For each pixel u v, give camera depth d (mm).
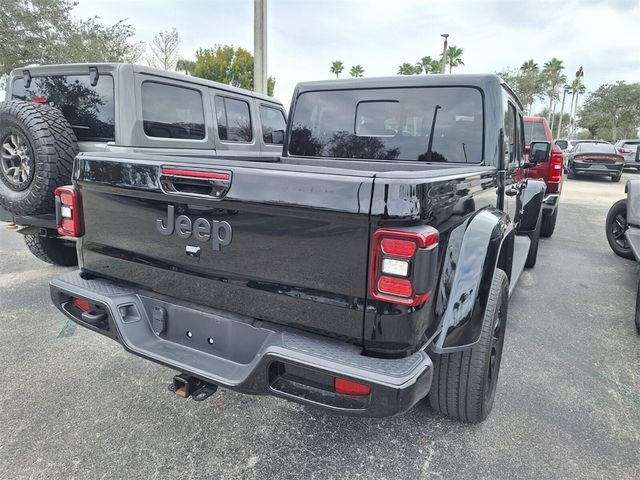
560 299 4738
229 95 5867
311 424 2539
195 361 2100
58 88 4590
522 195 4902
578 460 2289
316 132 3699
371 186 1628
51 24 18312
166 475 2135
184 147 5070
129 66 4324
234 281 2014
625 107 47594
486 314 2334
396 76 3287
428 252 1639
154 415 2584
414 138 3301
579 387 2984
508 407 2738
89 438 2375
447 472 2191
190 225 2076
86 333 3594
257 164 1978
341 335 1801
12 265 5305
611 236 6430
